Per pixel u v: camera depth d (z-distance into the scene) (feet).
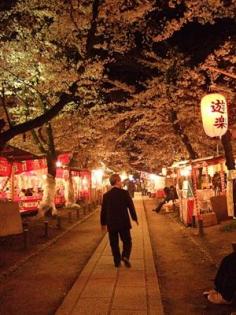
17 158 61.57
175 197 96.68
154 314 23.06
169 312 23.99
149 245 48.91
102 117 92.48
